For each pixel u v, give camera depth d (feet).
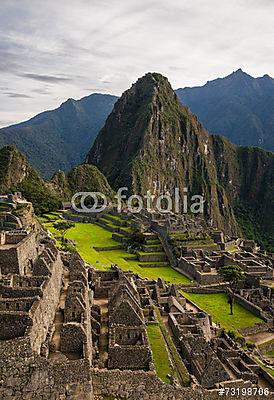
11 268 114.11
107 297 152.25
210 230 400.06
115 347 103.04
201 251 333.62
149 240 357.41
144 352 102.78
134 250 341.21
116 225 424.46
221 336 184.24
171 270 312.91
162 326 148.66
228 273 264.31
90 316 119.03
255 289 260.21
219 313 232.53
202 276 278.87
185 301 203.51
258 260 317.01
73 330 90.12
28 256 127.44
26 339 72.13
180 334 143.43
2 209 323.98
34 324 82.17
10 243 136.67
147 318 150.30
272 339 204.44
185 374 114.52
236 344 173.37
